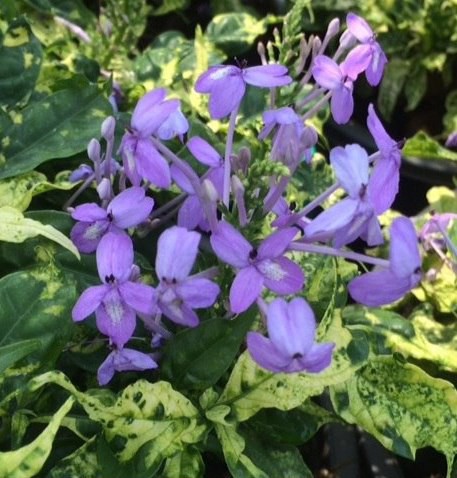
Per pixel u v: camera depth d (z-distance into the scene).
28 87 0.36
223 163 0.28
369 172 0.25
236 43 0.52
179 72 0.46
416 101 0.63
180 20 0.65
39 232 0.27
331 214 0.24
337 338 0.27
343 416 0.30
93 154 0.28
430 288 0.41
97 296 0.24
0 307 0.27
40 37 0.46
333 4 0.64
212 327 0.27
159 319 0.28
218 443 0.29
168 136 0.28
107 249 0.24
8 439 0.28
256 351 0.23
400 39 0.64
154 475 0.28
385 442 0.30
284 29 0.31
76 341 0.30
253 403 0.28
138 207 0.27
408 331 0.34
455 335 0.40
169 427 0.27
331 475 0.37
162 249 0.24
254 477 0.27
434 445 0.30
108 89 0.37
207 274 0.27
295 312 0.22
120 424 0.26
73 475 0.26
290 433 0.30
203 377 0.28
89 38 0.48
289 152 0.26
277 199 0.26
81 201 0.36
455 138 0.46
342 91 0.28
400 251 0.23
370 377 0.30
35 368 0.27
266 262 0.24
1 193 0.33
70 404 0.24
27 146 0.34
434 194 0.47
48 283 0.28
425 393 0.30
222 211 0.27
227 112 0.26
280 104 0.31
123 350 0.27
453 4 0.62
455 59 0.65
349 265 0.33
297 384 0.27
